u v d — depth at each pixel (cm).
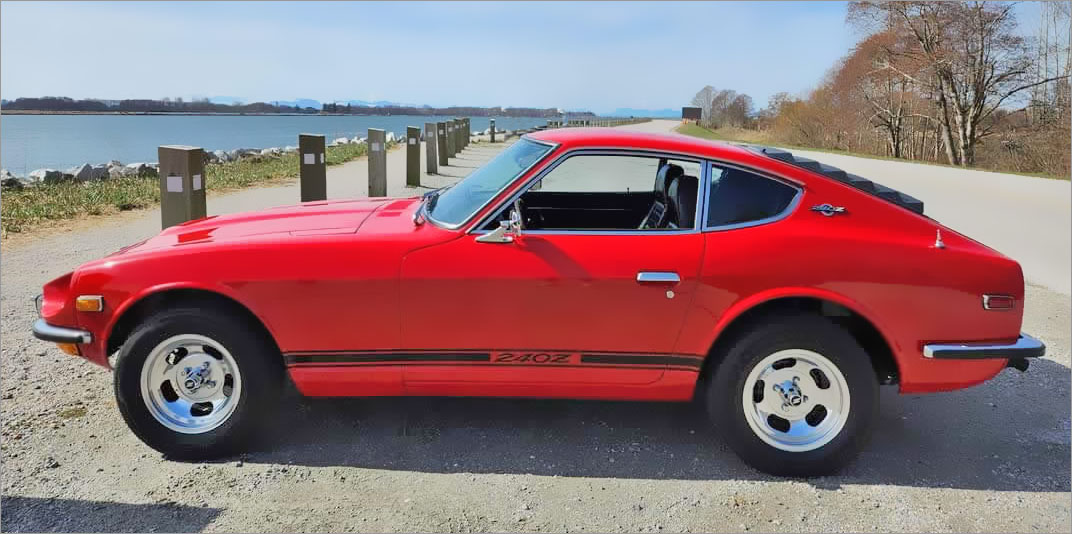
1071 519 313
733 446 344
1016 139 2780
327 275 333
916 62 3203
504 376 346
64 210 959
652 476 343
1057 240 951
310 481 329
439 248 336
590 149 351
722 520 307
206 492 317
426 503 314
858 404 334
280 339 337
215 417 343
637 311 334
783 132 4562
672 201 363
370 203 432
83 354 348
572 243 336
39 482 320
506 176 362
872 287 331
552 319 336
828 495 330
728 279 331
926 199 1352
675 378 344
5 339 495
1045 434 398
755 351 331
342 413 401
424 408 411
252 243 340
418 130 1421
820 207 341
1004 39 2858
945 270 334
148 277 334
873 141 3762
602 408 419
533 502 317
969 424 411
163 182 586
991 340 342
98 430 372
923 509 319
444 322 338
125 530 287
